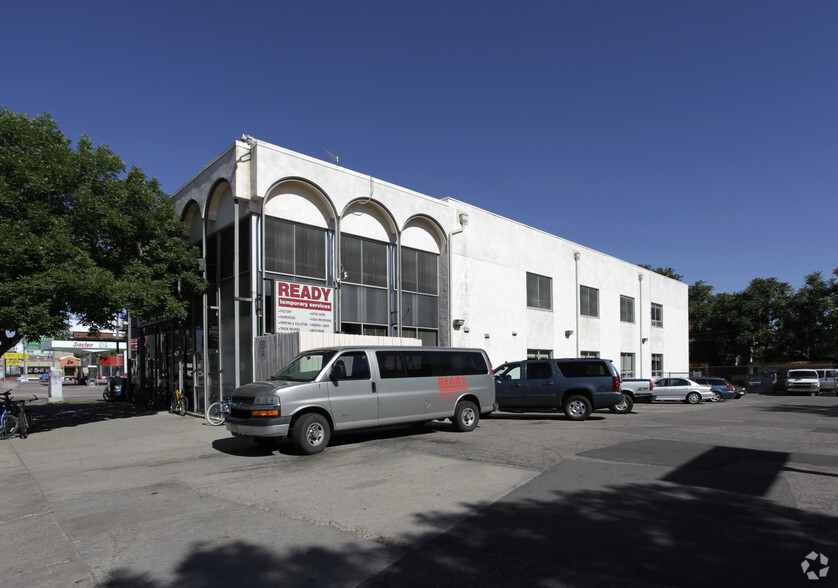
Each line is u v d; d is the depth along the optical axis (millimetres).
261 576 4113
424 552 4520
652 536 4801
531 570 4102
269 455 9242
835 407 20922
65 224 12984
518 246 23516
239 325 14633
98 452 10203
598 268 29344
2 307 11602
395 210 17984
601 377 14414
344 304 16234
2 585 4113
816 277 48562
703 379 27922
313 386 9312
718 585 3777
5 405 12328
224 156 15203
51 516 5949
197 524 5445
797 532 4852
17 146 13195
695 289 57656
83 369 62281
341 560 4391
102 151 14648
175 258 15062
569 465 7820
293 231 15156
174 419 15516
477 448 9391
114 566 4402
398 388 10523
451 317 19641
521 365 15117
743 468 7574
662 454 8688
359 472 7664
